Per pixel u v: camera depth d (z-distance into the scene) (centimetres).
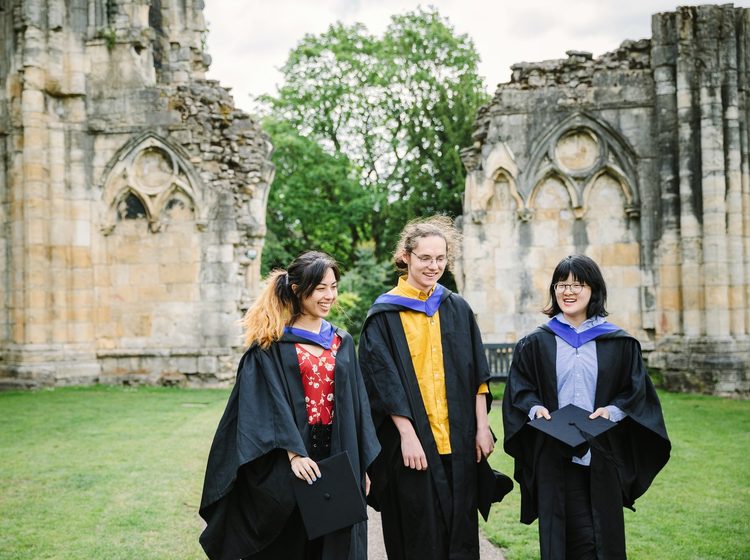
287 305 448
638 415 457
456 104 3216
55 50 1780
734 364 1493
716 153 1554
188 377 1767
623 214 1641
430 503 464
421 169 3284
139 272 1798
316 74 3378
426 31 3359
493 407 1333
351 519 402
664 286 1599
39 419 1209
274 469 414
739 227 1551
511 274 1666
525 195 1656
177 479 809
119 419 1209
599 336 476
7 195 1789
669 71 1612
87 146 1805
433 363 483
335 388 436
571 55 1669
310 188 3297
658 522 640
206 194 1786
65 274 1770
